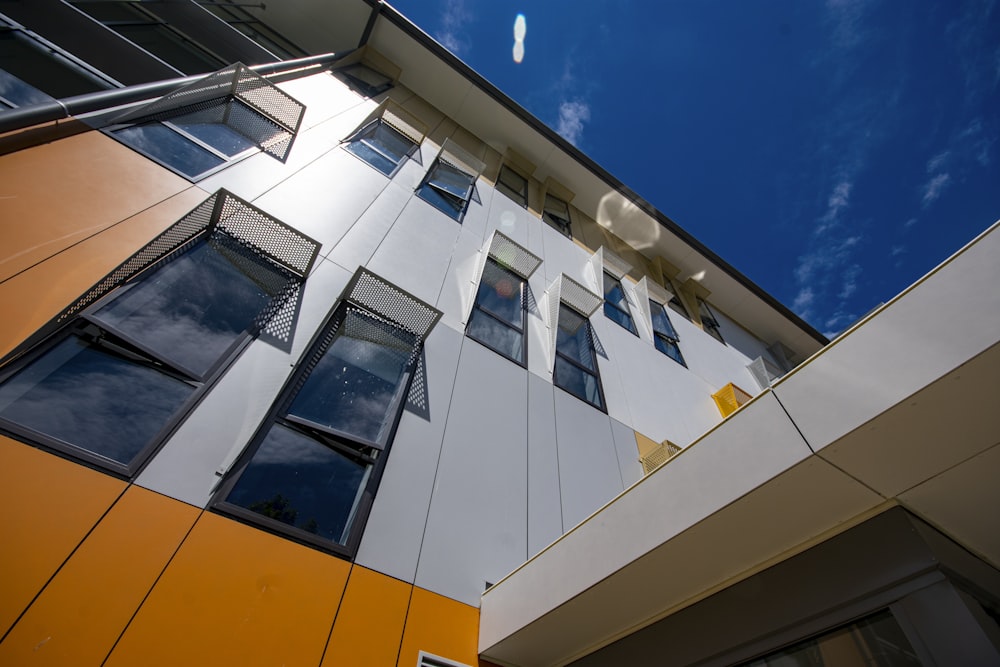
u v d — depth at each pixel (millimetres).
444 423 5852
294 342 5105
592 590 3484
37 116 4762
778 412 3072
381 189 8852
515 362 7863
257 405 4359
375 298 6086
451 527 4918
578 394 8516
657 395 10562
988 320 2348
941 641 2354
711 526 3082
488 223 11227
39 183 4523
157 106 6340
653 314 14453
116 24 7816
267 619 3264
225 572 3320
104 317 3969
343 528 4180
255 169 6926
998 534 2883
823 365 3002
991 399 2387
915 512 2926
